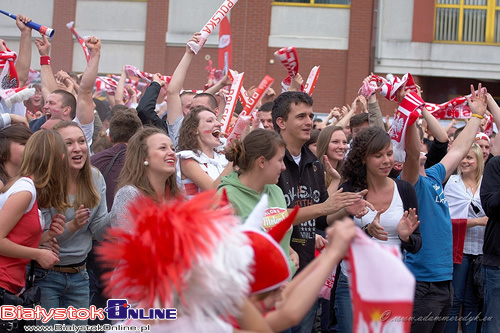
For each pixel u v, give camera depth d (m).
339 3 25.48
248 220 3.99
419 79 25.86
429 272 7.52
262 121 10.06
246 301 3.50
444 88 26.34
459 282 10.04
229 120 9.29
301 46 25.53
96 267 8.30
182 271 3.23
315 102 25.50
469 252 10.11
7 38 24.83
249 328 3.46
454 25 25.53
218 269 3.25
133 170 6.63
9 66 8.95
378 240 7.09
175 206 3.40
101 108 13.36
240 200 6.15
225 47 14.52
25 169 6.49
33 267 6.64
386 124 13.08
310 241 7.03
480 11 25.45
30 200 6.15
